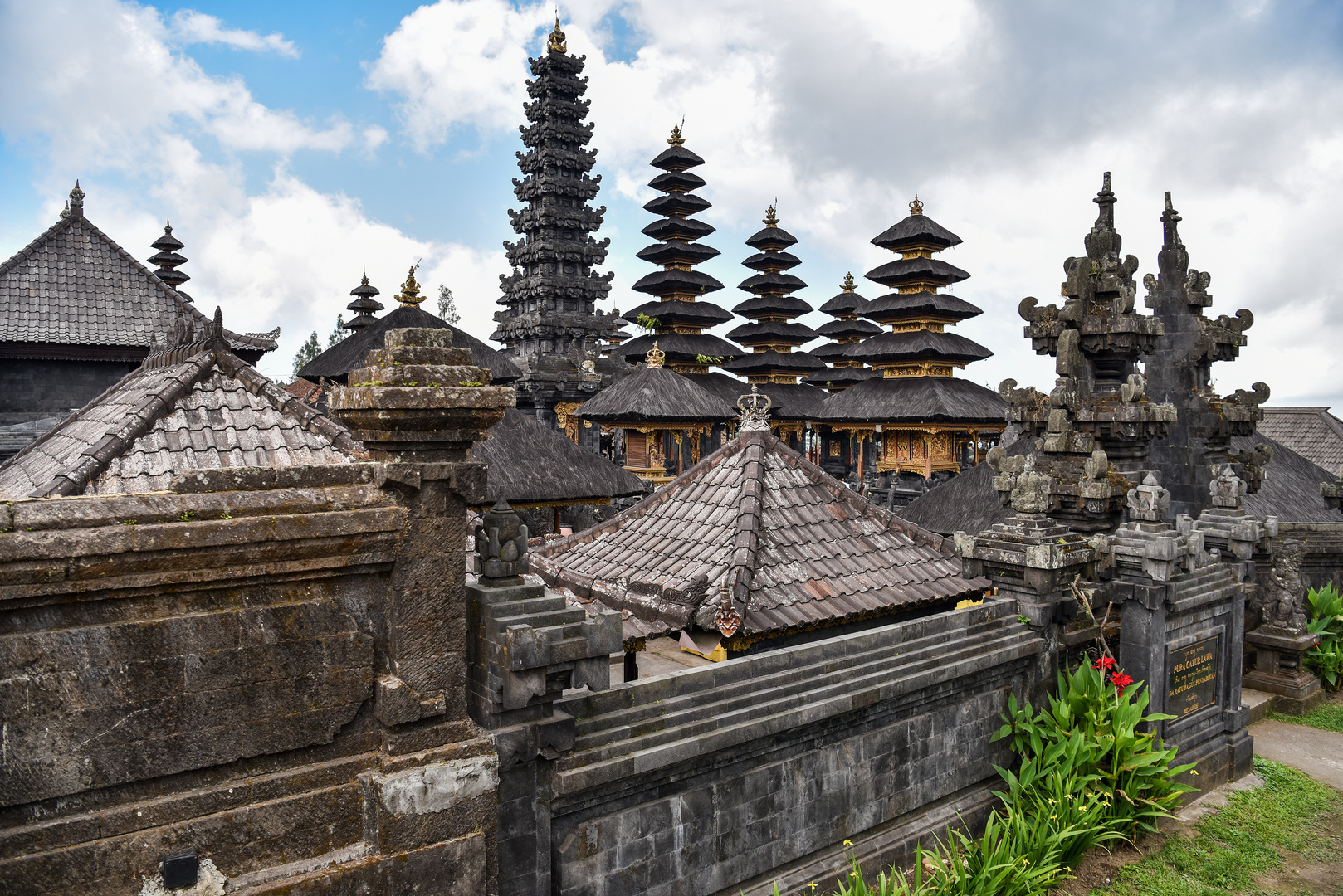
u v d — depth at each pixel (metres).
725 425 49.19
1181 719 12.55
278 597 5.78
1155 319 15.28
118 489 10.12
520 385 44.56
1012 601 11.55
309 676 5.86
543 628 6.64
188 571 5.34
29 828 4.87
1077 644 12.06
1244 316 18.06
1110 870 10.43
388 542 6.05
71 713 5.01
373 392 5.98
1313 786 13.12
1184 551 11.89
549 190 45.28
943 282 46.38
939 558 12.56
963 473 22.12
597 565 12.27
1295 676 16.69
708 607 9.86
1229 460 18.42
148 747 5.26
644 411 39.31
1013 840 9.73
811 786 8.86
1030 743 11.15
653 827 7.58
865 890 8.14
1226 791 12.84
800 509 12.48
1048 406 15.50
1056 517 14.86
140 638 5.22
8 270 25.25
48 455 13.14
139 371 14.98
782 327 56.28
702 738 7.66
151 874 5.23
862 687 9.21
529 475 23.52
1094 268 15.32
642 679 7.82
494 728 6.59
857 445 52.88
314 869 5.78
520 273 48.34
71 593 4.98
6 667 4.81
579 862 7.10
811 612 10.41
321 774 5.93
